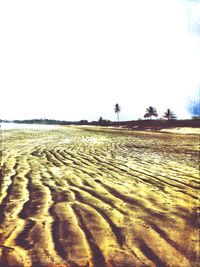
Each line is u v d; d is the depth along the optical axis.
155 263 2.53
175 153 11.91
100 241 2.97
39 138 20.84
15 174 6.62
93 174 6.79
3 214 3.84
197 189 5.40
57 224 3.46
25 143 15.77
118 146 15.00
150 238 3.06
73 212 3.92
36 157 9.70
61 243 2.91
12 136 22.78
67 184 5.65
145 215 3.82
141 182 5.96
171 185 5.71
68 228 3.32
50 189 5.22
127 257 2.63
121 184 5.73
